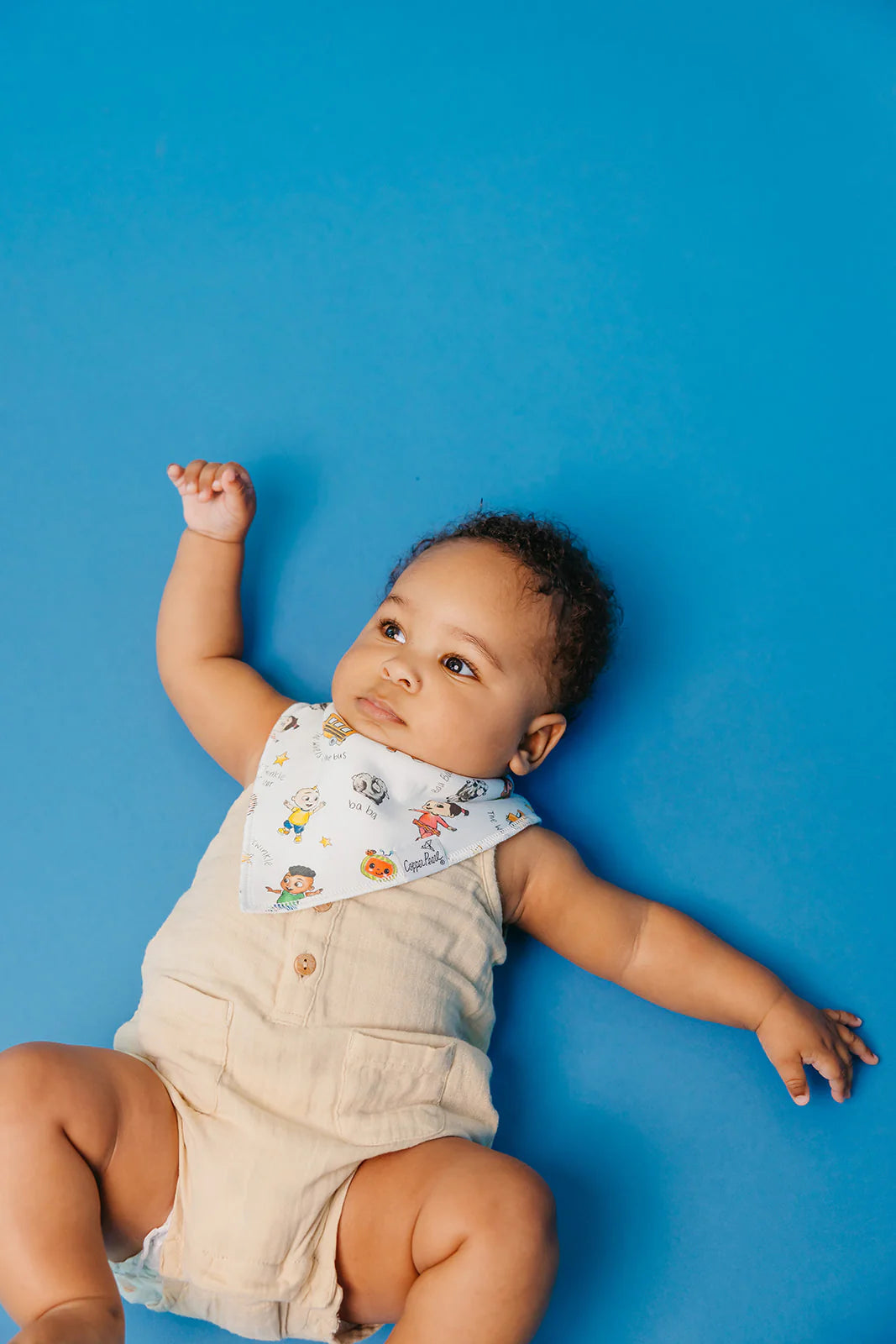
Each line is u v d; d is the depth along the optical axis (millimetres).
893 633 1876
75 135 2090
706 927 1694
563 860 1577
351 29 2156
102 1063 1263
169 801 1738
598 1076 1627
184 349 1979
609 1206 1562
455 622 1515
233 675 1688
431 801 1504
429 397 1962
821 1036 1565
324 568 1859
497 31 2164
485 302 2018
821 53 2178
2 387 1950
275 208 2059
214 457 1917
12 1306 1122
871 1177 1597
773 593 1883
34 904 1683
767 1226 1565
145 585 1852
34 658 1809
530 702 1542
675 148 2113
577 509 1908
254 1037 1310
